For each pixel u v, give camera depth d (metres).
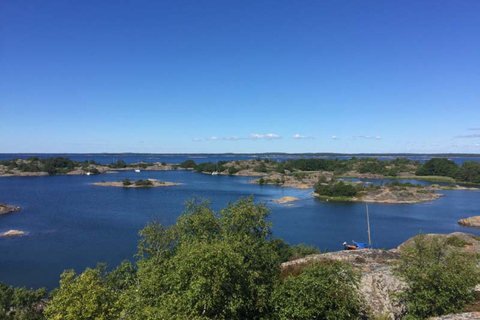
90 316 17.25
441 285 18.08
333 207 102.81
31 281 44.03
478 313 16.58
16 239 62.62
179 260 18.48
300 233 70.56
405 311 20.31
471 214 92.56
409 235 70.81
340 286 19.09
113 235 65.44
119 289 24.80
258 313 19.73
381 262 28.69
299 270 27.91
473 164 173.12
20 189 137.12
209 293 16.38
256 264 20.75
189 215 25.77
